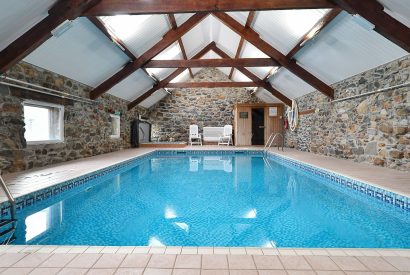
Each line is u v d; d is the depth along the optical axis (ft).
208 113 39.93
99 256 5.07
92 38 16.06
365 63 16.24
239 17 21.45
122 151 27.48
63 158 18.07
